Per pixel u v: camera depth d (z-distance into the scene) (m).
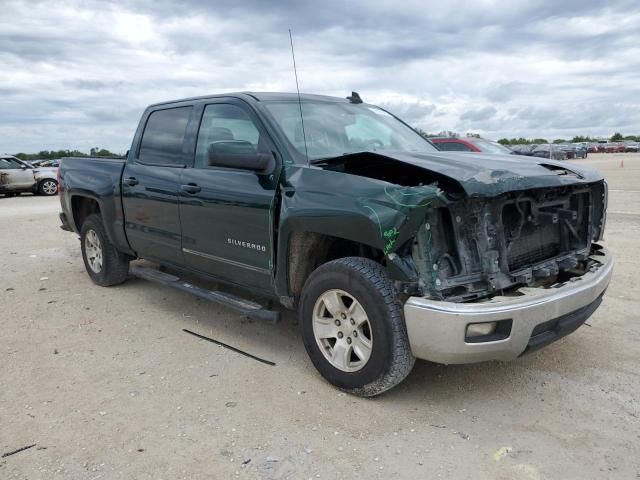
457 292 3.20
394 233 3.01
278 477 2.71
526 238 3.59
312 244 3.78
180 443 3.02
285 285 3.84
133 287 6.21
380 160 3.42
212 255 4.43
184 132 4.82
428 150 4.71
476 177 3.09
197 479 2.71
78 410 3.39
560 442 3.00
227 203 4.12
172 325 4.93
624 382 3.69
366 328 3.42
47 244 9.10
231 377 3.84
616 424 3.17
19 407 3.43
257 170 3.83
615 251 7.59
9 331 4.80
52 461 2.86
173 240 4.85
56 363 4.10
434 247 3.11
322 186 3.45
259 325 4.91
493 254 3.19
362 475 2.72
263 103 4.21
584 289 3.38
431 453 2.90
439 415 3.29
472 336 3.02
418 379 3.77
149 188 5.02
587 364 3.97
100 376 3.87
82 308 5.45
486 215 3.20
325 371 3.61
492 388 3.63
